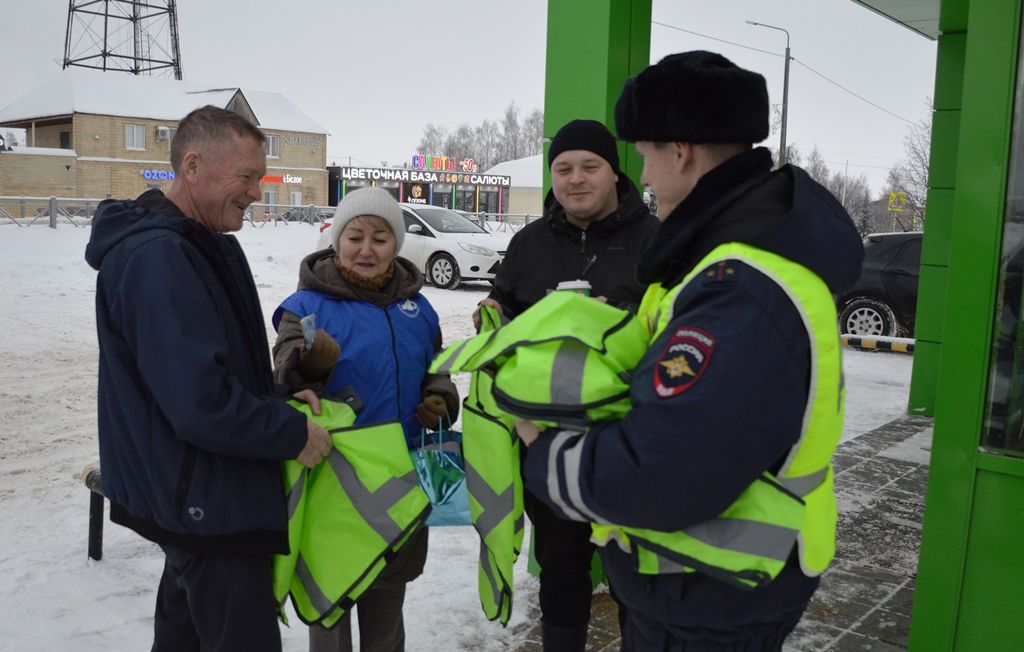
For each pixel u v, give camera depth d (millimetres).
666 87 1470
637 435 1334
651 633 1585
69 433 5910
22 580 3529
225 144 2049
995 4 2277
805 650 3064
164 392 1854
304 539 2211
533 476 1502
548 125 3412
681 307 1405
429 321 2678
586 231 2721
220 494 1941
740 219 1417
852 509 4684
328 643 2480
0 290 11586
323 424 2197
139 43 53969
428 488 2418
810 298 1368
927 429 6633
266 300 12672
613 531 1606
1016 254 2305
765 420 1304
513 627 3203
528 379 1469
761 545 1385
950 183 6809
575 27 3307
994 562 2385
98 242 1987
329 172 50250
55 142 45094
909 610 3404
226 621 2020
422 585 3570
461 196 50000
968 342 2379
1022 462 2305
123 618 3217
